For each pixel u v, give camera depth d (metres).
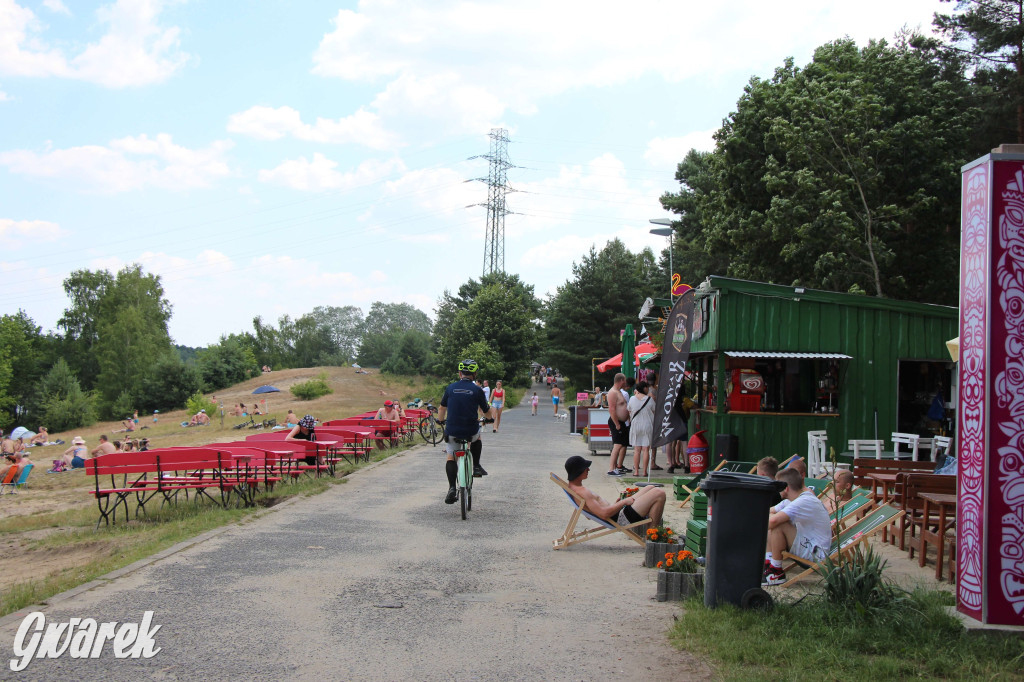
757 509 5.67
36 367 93.06
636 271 65.94
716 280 14.63
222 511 10.59
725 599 5.68
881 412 14.75
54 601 6.04
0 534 11.59
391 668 4.74
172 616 5.69
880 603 5.53
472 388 10.21
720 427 14.59
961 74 26.95
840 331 14.80
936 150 23.84
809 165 23.92
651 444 14.73
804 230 22.69
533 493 12.45
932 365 15.67
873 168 23.59
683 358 13.94
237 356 95.81
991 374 5.30
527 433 27.44
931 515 7.86
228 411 62.94
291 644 5.14
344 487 12.80
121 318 91.50
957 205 24.27
